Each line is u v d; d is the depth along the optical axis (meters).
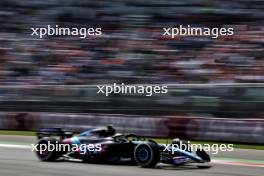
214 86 47.84
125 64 65.44
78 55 69.44
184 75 60.16
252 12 68.81
